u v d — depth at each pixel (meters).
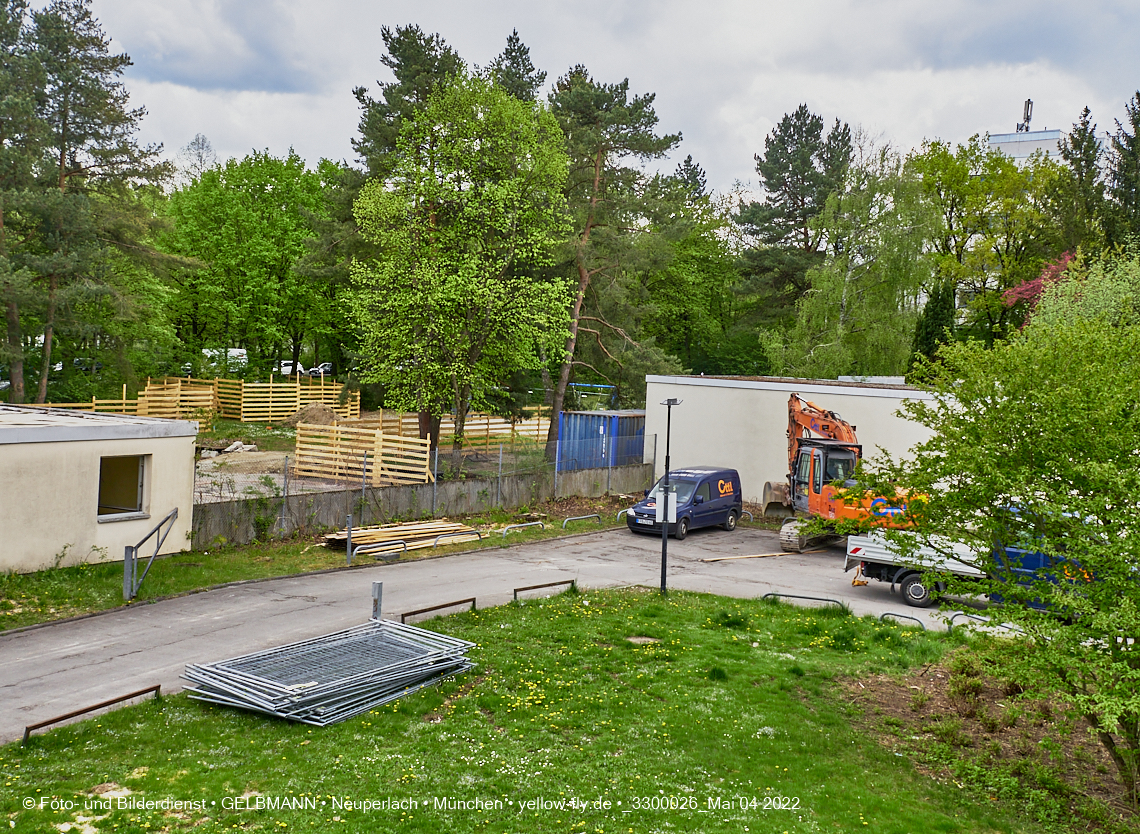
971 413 10.23
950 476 10.36
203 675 11.38
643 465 35.25
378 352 30.12
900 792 9.17
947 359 10.72
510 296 28.94
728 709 11.37
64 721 10.32
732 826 8.15
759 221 56.12
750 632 15.45
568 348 36.28
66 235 34.72
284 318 53.41
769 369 55.62
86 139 35.75
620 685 12.23
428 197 29.86
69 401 40.56
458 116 30.14
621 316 39.69
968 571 17.00
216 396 48.16
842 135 57.91
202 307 50.91
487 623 15.38
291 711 10.51
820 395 31.02
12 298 31.38
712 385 33.94
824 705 11.77
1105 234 40.91
